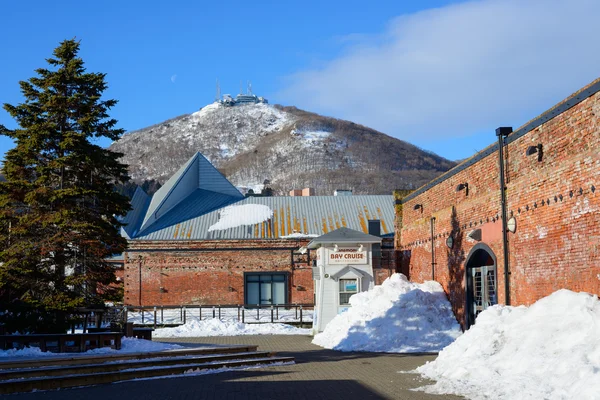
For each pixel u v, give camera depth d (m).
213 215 48.22
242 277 44.28
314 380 15.31
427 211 29.89
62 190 22.25
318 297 29.52
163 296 43.88
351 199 50.31
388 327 24.30
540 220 18.06
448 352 15.45
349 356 21.28
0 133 22.94
